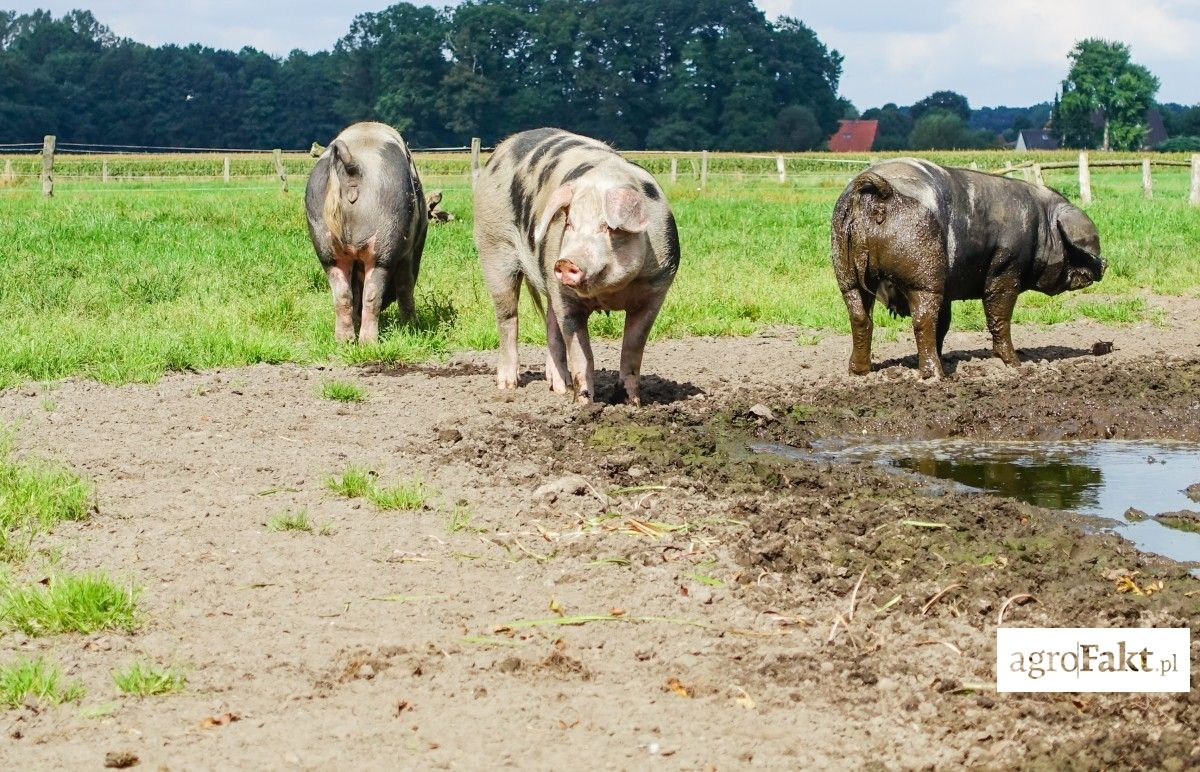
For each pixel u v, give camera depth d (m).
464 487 7.62
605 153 9.11
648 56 121.56
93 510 7.07
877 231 10.34
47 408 9.35
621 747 4.48
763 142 115.94
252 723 4.66
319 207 11.33
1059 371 11.13
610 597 5.89
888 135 150.38
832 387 10.51
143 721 4.68
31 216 22.53
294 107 131.00
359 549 6.51
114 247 17.75
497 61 117.19
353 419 9.27
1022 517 7.19
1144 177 33.00
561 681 5.02
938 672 5.10
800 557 6.33
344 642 5.37
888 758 4.44
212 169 61.28
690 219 25.11
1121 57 133.88
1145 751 4.44
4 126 116.38
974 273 10.88
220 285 14.78
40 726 4.64
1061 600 5.83
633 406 9.53
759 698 4.88
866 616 5.66
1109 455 8.92
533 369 11.15
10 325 12.20
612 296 8.97
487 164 9.91
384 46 119.56
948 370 11.17
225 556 6.40
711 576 6.14
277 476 7.81
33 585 5.89
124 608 5.60
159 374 10.55
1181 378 10.88
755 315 14.04
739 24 122.25
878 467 8.44
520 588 6.01
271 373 10.81
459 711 4.75
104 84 126.62
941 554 6.48
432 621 5.61
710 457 8.43
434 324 12.98
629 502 7.32
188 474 7.84
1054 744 4.51
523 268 9.69
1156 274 17.58
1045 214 11.19
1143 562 6.42
